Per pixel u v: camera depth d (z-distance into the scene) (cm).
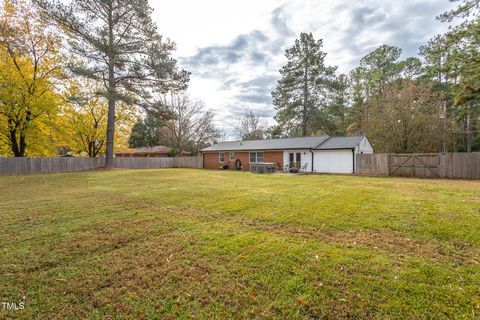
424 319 191
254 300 218
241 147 2278
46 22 1500
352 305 209
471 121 2062
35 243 353
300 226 425
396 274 258
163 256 308
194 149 3306
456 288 231
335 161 1727
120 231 404
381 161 1491
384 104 1972
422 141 1850
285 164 1981
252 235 380
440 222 428
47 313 203
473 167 1203
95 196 723
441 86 2106
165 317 198
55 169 1788
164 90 1844
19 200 664
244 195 727
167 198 685
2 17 1462
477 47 1026
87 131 2180
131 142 3659
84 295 228
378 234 380
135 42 1694
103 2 1556
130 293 231
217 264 285
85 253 319
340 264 281
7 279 255
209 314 201
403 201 609
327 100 2575
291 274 261
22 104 1554
